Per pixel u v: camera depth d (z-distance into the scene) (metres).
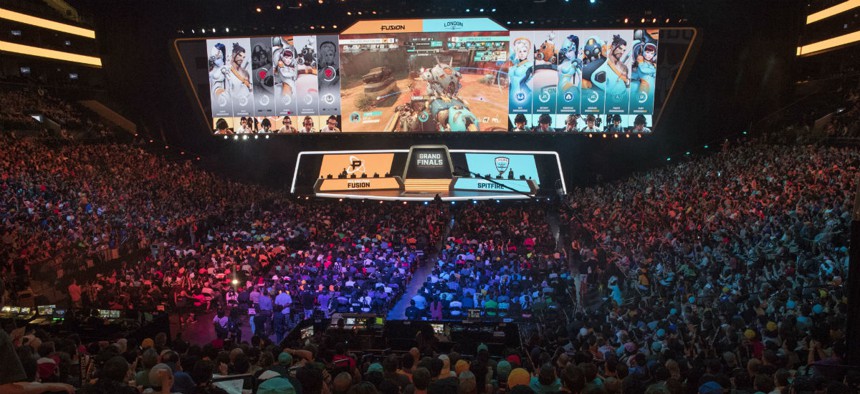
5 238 24.00
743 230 22.31
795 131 39.03
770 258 19.58
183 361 8.12
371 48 42.50
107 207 32.22
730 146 44.41
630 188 39.97
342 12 46.00
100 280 22.23
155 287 21.69
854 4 38.44
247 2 47.53
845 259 16.72
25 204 28.31
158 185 39.91
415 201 45.09
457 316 20.61
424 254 30.67
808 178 27.20
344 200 45.94
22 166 33.38
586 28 41.00
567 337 14.42
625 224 29.86
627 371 8.38
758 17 43.75
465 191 46.84
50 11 48.88
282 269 24.02
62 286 24.08
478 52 42.06
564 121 42.53
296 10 46.62
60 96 48.47
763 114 45.00
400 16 41.78
